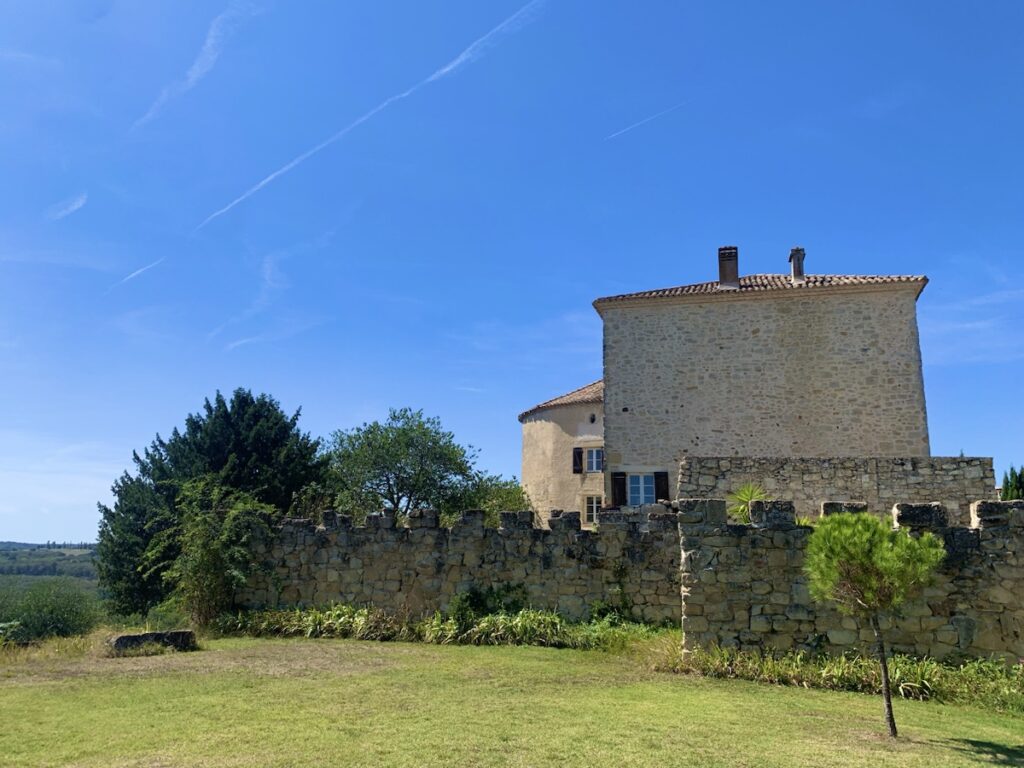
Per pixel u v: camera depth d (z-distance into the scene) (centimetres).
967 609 1112
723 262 2538
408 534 1723
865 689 1045
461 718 844
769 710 909
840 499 1844
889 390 2283
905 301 2322
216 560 1791
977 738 809
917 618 1123
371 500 3434
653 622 1513
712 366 2425
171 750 717
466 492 3691
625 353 2505
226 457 2706
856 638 1133
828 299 2373
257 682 1069
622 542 1570
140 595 2597
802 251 2541
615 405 2477
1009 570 1111
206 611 1764
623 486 2417
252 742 743
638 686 1045
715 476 1923
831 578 846
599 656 1322
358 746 726
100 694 988
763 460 1906
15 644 1477
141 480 2861
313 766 662
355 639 1562
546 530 1627
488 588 1636
